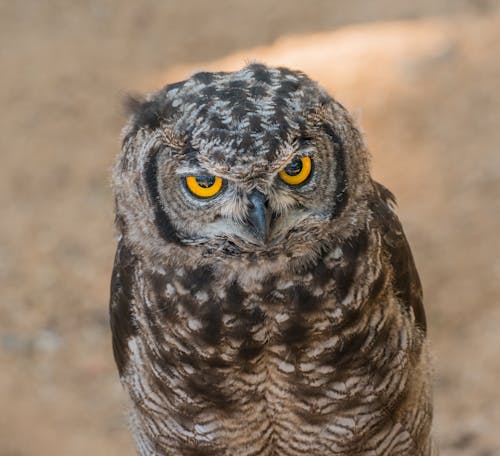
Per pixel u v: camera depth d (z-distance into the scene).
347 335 6.88
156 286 6.92
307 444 7.43
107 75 20.75
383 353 7.07
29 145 19.03
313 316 6.80
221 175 6.32
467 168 16.33
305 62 18.91
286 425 7.34
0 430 13.70
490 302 14.38
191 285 6.82
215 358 6.96
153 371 7.22
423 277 14.79
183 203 6.60
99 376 14.73
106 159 18.61
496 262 14.83
